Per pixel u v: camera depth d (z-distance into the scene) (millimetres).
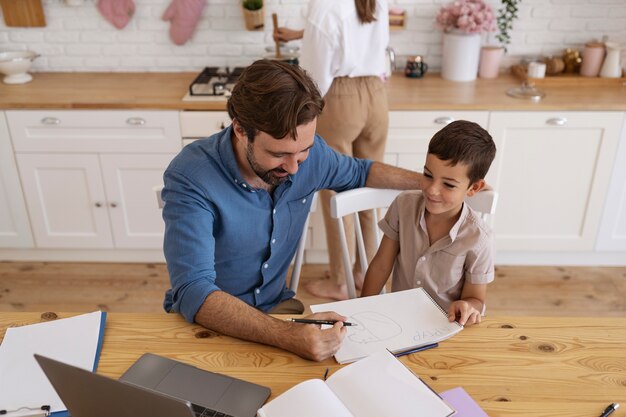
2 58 2967
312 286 2754
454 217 1456
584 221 2824
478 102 2592
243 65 3109
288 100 1142
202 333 1240
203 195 1316
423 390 1029
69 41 3059
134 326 1266
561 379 1116
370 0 2162
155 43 3062
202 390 1077
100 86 2861
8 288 2816
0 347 1190
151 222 2869
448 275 1486
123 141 2676
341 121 2377
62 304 2705
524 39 3016
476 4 2783
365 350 1178
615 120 2582
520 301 2725
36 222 2875
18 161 2727
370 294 1616
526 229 2854
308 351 1146
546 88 2814
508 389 1089
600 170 2691
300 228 1555
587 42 2984
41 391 1082
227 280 1495
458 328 1239
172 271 1282
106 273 2939
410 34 3031
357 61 2281
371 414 990
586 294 2785
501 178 2734
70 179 2771
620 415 1032
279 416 968
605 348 1204
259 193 1393
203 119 2615
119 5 2943
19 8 2959
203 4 2953
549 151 2664
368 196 1611
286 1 2943
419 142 2652
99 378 865
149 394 847
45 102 2607
